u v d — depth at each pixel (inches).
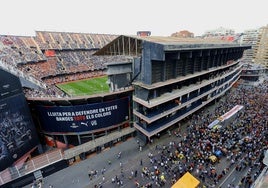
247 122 1519.4
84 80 2984.7
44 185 1056.2
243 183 967.6
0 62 2186.3
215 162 1120.8
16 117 1083.9
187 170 1075.9
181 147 1298.0
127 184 1032.2
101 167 1186.6
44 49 3292.3
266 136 1290.6
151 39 1253.1
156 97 1312.7
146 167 1156.5
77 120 1294.3
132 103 1434.5
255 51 4837.6
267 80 3334.2
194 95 1653.5
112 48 1509.6
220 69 1988.2
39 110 1293.1
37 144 1246.9
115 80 1327.5
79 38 3973.9
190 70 1534.2
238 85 2982.3
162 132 1530.5
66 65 3230.8
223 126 1534.2
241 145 1227.9
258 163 1064.2
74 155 1214.9
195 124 1630.2
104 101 1316.4
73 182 1070.4
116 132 1446.9
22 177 1041.5
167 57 1243.8
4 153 1014.4
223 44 1656.0
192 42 1417.3
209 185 978.1
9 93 1040.2
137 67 1302.9
